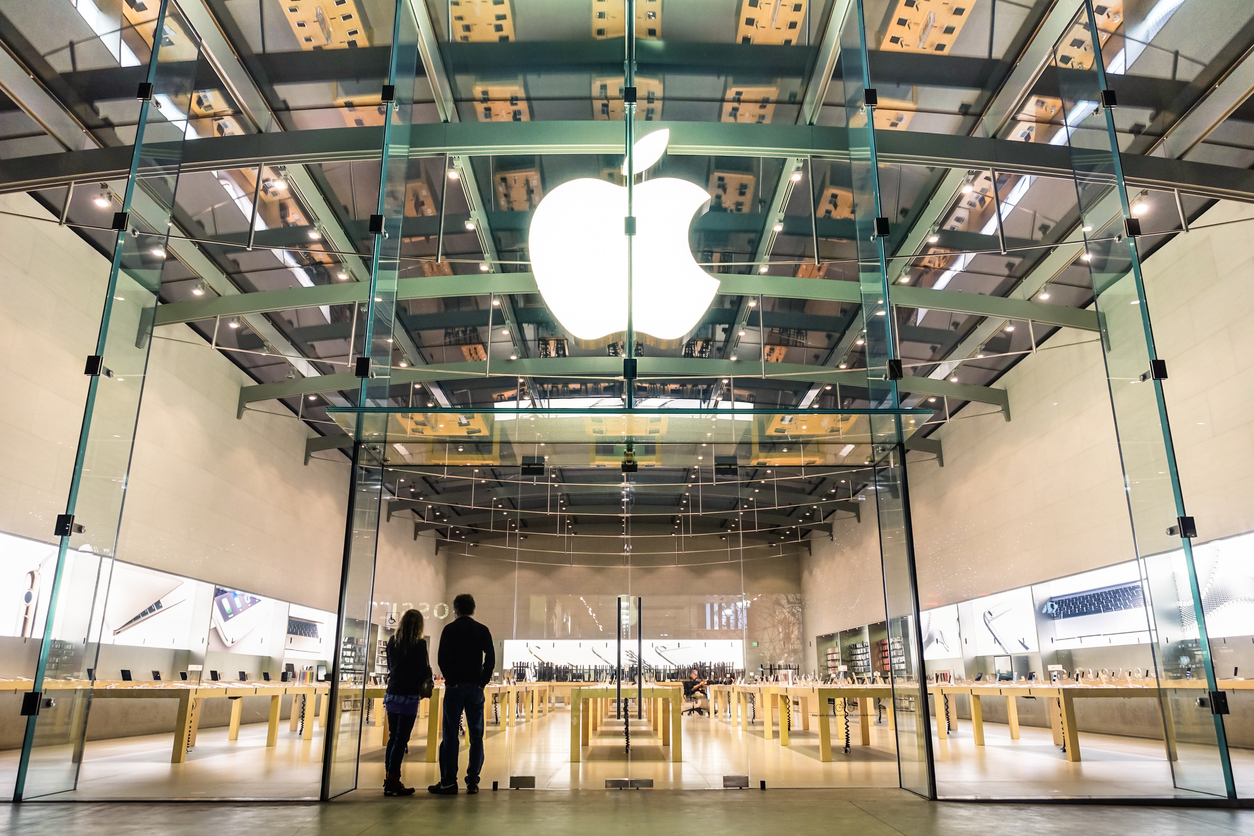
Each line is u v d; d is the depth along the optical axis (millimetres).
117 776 6023
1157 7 6633
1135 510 5422
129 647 10109
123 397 5352
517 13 7734
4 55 6711
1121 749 8617
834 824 4012
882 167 8500
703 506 15703
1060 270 9023
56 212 8695
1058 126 7508
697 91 7949
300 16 7297
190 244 8906
